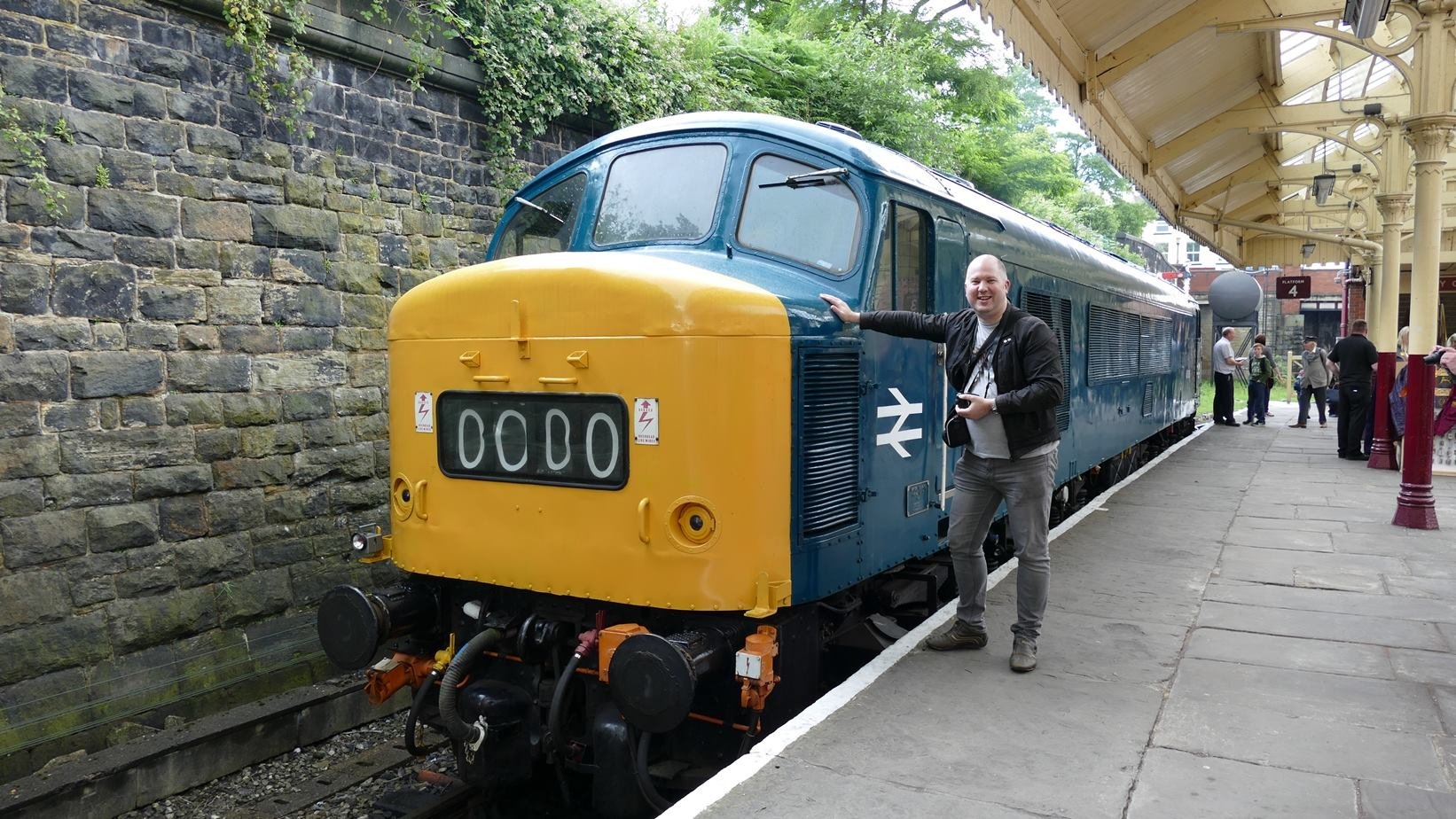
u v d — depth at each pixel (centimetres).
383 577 706
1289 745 386
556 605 443
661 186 506
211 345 597
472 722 440
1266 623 548
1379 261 1880
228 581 608
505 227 566
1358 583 635
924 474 538
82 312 536
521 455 431
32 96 516
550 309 418
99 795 499
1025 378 439
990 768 366
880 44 1387
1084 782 355
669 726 369
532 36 797
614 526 404
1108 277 965
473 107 771
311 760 582
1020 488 457
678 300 388
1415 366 811
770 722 422
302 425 650
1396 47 829
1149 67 1093
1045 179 2622
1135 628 540
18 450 512
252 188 617
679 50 999
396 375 478
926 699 433
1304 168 1803
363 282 686
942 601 645
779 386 400
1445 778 356
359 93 683
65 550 530
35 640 516
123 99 553
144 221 563
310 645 650
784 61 1257
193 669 586
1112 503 942
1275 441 1545
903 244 507
